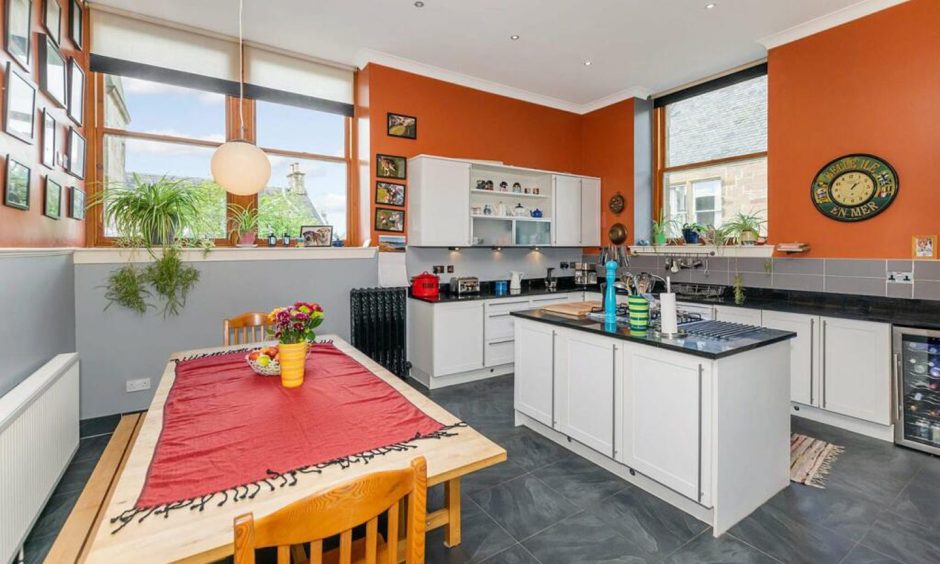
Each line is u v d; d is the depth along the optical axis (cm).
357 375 214
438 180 439
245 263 376
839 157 353
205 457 132
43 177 259
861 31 340
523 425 330
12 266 210
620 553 191
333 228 450
